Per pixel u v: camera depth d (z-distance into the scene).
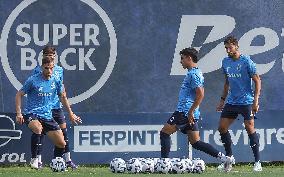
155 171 39.91
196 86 40.31
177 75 50.88
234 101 44.22
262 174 40.12
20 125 49.81
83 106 50.31
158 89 50.75
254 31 51.38
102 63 50.53
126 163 40.28
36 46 49.97
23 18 49.84
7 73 49.66
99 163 50.22
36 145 43.53
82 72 50.34
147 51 50.75
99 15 50.50
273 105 51.38
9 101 49.69
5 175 38.19
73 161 50.03
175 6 50.94
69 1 50.22
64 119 46.16
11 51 49.69
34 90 42.44
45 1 50.06
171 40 50.88
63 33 50.19
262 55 51.38
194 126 41.22
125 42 50.66
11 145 49.75
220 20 51.25
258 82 43.53
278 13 51.50
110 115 50.38
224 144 45.00
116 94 50.56
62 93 43.81
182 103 40.91
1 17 49.66
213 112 50.94
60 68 43.41
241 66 43.69
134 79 50.69
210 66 51.09
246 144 51.03
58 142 43.28
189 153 50.53
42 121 42.88
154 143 50.59
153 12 50.81
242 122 50.94
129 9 50.66
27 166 49.72
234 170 45.38
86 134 50.16
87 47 50.38
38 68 44.22
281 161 51.44
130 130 50.53
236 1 51.28
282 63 51.53
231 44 43.72
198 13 51.09
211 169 47.16
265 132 51.22
